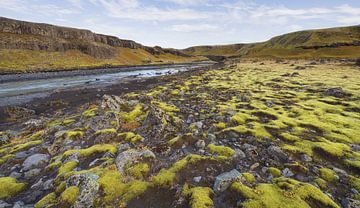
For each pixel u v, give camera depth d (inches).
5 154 603.8
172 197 377.7
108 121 743.7
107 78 2960.1
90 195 369.7
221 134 682.2
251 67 3688.5
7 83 2325.3
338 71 2532.0
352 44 6688.0
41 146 626.5
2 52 3651.6
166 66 6087.6
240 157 529.0
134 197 378.0
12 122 1032.2
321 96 1200.2
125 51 7721.5
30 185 450.0
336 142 602.5
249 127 727.7
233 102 1120.2
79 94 1795.0
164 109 987.9
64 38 5826.8
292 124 749.3
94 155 542.9
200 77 2454.5
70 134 661.3
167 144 583.2
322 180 425.4
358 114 856.9
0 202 389.7
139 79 2817.4
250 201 347.6
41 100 1562.5
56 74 3208.7
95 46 5846.5
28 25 4977.9
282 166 485.4
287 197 358.6
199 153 548.4
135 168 455.5
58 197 372.8
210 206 344.2
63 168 479.5
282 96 1226.0
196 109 1005.8
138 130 721.6
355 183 417.4
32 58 3986.2
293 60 5300.2
